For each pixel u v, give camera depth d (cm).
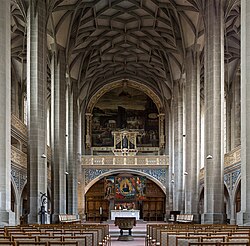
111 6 4031
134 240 2789
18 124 3288
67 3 3544
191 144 3778
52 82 3706
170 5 3759
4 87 1997
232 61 4412
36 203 2672
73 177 4428
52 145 3634
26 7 2841
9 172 2002
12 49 4053
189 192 3759
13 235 1074
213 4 2969
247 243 801
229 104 4647
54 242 793
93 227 1752
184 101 4538
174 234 1101
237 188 3284
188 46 3891
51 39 3659
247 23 1905
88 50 4591
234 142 4494
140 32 4559
